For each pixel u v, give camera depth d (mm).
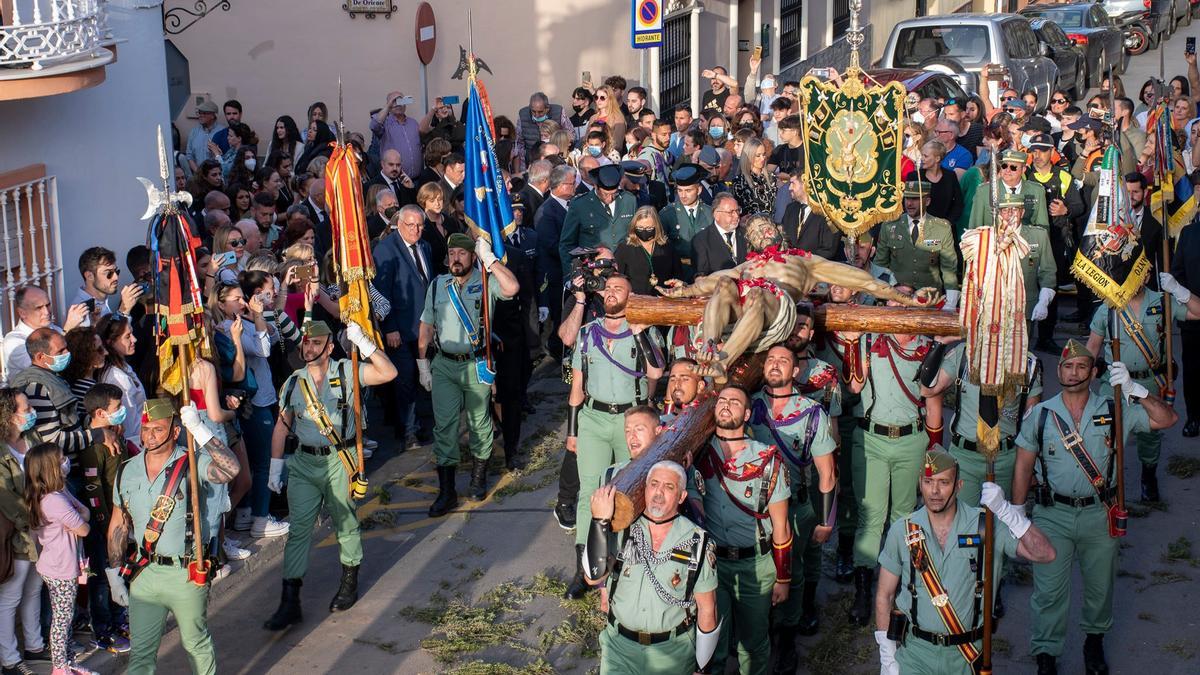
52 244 9852
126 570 6891
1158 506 9664
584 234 11492
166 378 7477
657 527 5977
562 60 19109
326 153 14711
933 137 14516
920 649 6191
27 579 7215
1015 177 10984
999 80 18531
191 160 16078
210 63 18953
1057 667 7496
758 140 12703
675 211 11211
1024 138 13367
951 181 12445
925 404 7996
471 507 9875
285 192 13633
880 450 7836
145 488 6797
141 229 11117
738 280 7082
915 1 32625
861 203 8953
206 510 6918
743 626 6871
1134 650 7727
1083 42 25797
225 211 11352
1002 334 6621
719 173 13242
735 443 6676
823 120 8945
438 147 13492
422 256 10867
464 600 8391
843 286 7508
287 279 9367
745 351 7008
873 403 7820
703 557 5957
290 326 9547
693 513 6473
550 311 12414
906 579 6180
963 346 7727
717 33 22656
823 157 9008
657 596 5969
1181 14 34438
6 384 8305
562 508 9242
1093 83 26156
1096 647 7375
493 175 9594
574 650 7742
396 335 10719
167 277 7191
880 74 18750
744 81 24234
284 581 8070
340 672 7539
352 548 8266
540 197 12781
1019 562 8766
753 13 23844
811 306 7449
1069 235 13156
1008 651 7703
